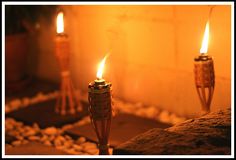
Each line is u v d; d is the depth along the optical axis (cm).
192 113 450
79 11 512
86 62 522
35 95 531
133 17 471
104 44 500
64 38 435
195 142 301
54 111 479
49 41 554
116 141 412
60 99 504
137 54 477
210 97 355
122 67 491
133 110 475
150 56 468
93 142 420
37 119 463
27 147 412
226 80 420
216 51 421
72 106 470
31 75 588
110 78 502
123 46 485
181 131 317
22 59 547
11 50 528
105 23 493
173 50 452
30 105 496
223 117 332
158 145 299
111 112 306
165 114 458
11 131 448
